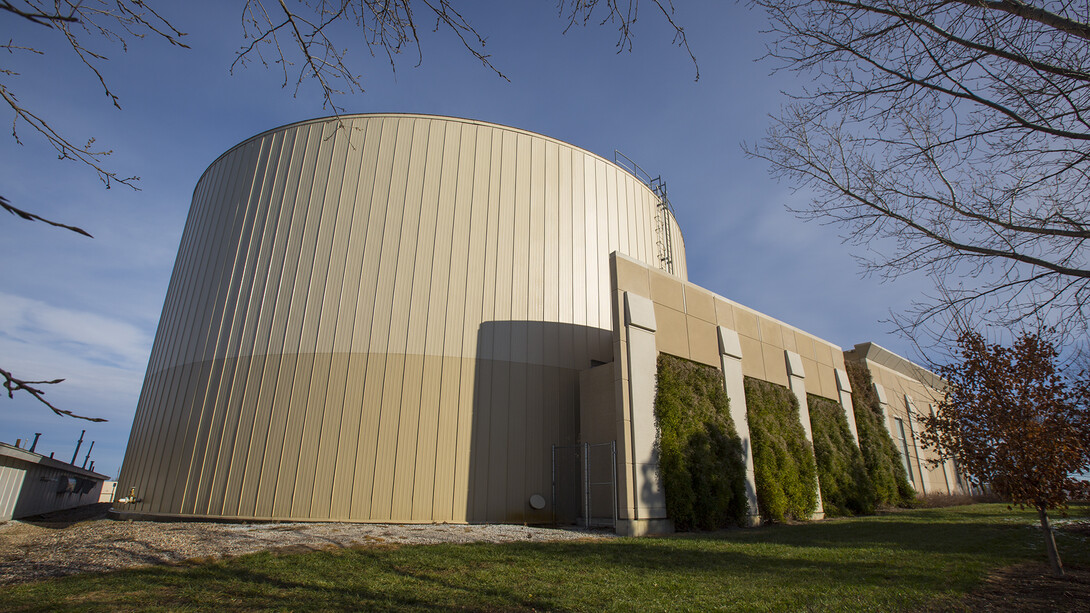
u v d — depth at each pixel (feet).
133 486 64.75
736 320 73.72
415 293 60.49
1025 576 28.68
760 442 67.36
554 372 64.13
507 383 61.21
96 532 44.09
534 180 69.87
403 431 55.93
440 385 58.39
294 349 58.54
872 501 83.87
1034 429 30.45
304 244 62.44
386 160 64.90
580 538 45.03
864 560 33.40
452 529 48.47
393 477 54.34
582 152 75.25
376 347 58.13
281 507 53.31
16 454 70.18
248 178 69.00
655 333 60.23
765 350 77.20
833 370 92.22
